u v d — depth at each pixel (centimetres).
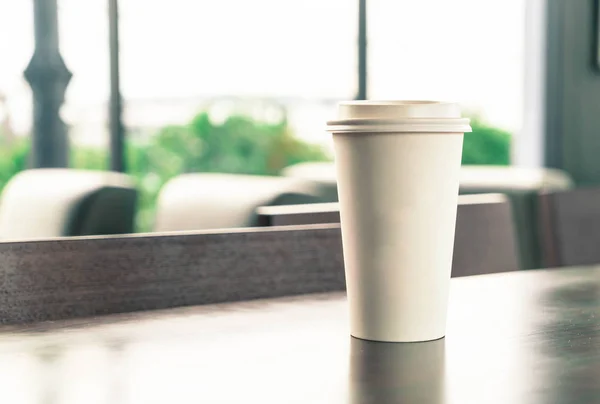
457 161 82
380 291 81
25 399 67
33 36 385
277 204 184
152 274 93
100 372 73
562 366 74
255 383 70
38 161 388
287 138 456
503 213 130
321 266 102
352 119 81
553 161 584
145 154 418
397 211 80
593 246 176
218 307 94
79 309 90
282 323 87
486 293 101
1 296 87
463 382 71
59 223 223
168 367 74
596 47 598
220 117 438
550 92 579
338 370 73
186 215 197
